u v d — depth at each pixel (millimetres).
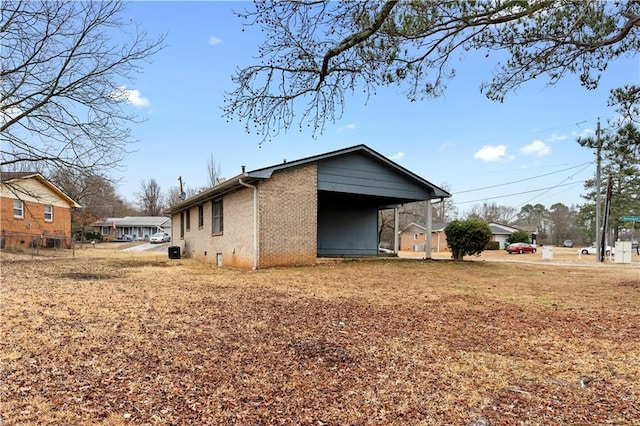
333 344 4160
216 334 4445
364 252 18703
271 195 11820
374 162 13953
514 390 3086
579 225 50031
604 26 5113
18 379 3057
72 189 12391
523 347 4191
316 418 2590
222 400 2820
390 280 9352
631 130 6953
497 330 4863
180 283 8578
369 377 3305
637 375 3424
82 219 34875
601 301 6977
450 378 3314
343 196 16344
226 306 6016
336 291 7625
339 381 3209
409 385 3152
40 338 4098
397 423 2545
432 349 4066
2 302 5898
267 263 11680
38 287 7539
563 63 5648
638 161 9617
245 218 12297
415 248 43562
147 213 65562
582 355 3953
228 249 13547
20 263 13469
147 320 5012
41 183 20953
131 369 3344
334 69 5160
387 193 14250
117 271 11258
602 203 34219
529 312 5941
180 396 2865
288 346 4066
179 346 3980
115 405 2691
